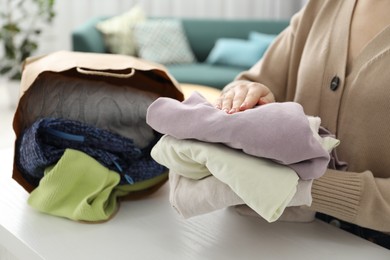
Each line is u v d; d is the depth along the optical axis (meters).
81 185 0.78
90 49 3.08
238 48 3.62
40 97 0.83
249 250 0.71
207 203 0.65
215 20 3.98
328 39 0.88
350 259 0.70
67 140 0.79
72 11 3.85
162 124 0.67
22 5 3.53
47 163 0.77
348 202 0.71
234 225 0.78
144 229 0.76
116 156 0.80
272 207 0.58
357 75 0.82
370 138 0.80
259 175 0.60
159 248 0.70
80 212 0.75
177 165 0.67
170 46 3.61
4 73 3.32
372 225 0.73
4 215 0.78
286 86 0.99
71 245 0.70
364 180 0.72
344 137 0.84
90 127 0.78
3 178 0.93
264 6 4.66
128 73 0.83
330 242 0.74
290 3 4.77
